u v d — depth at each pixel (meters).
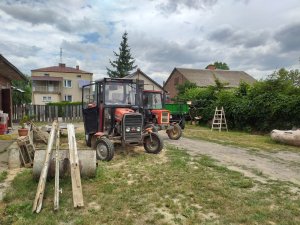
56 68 48.06
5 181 5.67
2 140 10.63
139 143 8.47
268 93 15.57
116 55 52.28
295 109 14.06
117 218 4.06
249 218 4.14
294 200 4.99
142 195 5.00
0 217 4.02
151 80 40.53
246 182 5.87
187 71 42.00
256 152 9.84
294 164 8.00
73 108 26.67
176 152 8.97
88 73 48.16
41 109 24.95
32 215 4.06
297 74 18.20
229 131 17.27
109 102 8.61
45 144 9.89
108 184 5.48
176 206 4.53
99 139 7.82
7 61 10.55
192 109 20.98
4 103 15.29
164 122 12.02
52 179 5.48
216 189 5.38
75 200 4.48
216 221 4.07
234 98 17.92
